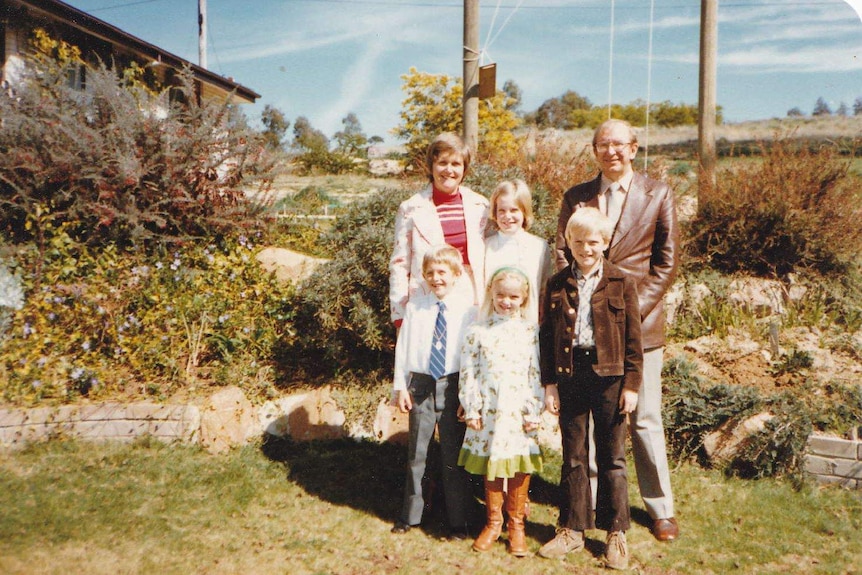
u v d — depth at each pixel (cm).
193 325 496
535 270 343
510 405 316
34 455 384
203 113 614
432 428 341
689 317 566
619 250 331
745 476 397
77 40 1088
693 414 418
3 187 550
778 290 579
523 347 323
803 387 440
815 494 371
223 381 466
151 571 281
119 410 415
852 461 375
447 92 2181
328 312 456
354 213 496
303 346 493
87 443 404
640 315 320
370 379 471
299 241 664
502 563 311
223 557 300
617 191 337
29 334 469
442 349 334
